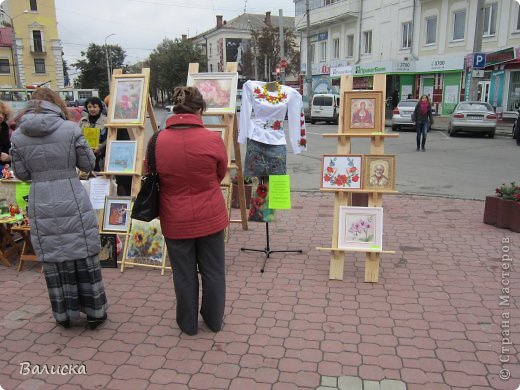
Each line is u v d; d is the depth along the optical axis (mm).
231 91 5070
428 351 3207
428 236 5672
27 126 3205
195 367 3070
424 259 4902
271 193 4766
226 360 3143
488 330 3471
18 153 3279
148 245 4727
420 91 26688
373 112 4398
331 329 3514
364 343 3316
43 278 4578
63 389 2871
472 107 16797
